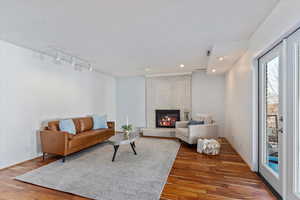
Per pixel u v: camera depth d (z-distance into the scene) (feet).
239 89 10.50
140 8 5.55
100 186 6.77
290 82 5.23
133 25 6.86
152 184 6.91
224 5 5.41
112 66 14.84
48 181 7.21
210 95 16.87
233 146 12.44
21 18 6.22
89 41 8.70
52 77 11.64
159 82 18.75
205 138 12.59
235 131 11.73
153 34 7.80
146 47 9.68
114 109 20.31
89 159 10.02
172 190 6.43
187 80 17.66
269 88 6.97
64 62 12.73
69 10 5.66
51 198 5.96
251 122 8.21
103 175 7.79
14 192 6.36
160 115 18.80
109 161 9.66
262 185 6.75
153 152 11.39
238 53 9.43
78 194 6.20
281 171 5.77
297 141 5.02
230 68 13.30
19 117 9.44
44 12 5.79
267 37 6.20
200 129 12.64
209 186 6.71
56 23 6.68
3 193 6.29
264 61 7.20
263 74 7.41
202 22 6.60
